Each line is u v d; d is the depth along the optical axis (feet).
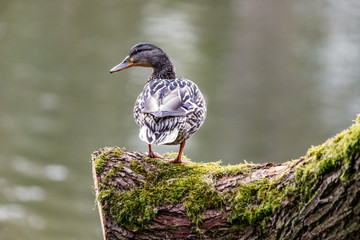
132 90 68.64
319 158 13.14
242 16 96.17
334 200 12.55
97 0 105.29
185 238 14.53
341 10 98.68
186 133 18.45
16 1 105.60
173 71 23.32
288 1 101.71
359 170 12.09
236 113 63.72
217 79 71.41
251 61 77.15
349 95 67.62
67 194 49.01
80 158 54.75
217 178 15.14
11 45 84.69
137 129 60.13
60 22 94.27
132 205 14.70
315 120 62.03
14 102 66.03
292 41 84.17
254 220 13.98
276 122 62.54
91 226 44.62
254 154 56.65
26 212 45.80
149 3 102.47
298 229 13.25
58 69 76.23
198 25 90.22
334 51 80.59
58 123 61.16
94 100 66.23
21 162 53.36
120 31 89.25
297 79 71.92
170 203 14.70
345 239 12.57
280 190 13.85
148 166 15.74
